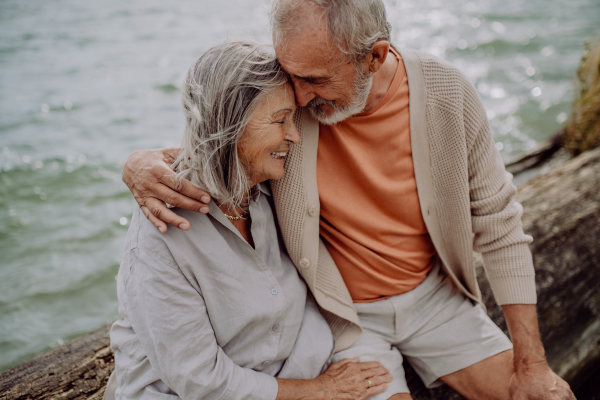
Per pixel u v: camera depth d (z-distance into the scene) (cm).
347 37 121
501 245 161
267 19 127
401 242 166
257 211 140
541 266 233
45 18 1692
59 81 1012
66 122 777
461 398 178
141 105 863
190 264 124
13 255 438
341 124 152
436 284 179
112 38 1428
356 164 153
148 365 135
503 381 163
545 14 1431
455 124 148
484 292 217
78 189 561
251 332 140
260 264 140
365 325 174
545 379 153
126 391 140
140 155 129
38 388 170
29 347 334
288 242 154
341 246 167
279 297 141
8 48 1297
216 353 131
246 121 120
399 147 154
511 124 685
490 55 1097
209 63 120
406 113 152
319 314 166
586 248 243
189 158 126
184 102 123
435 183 157
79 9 1853
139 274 124
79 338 196
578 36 1141
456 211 159
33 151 657
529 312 160
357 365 157
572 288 224
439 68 148
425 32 1382
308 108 148
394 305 169
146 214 123
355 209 158
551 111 712
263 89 119
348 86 132
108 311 372
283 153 136
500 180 160
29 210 516
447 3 1819
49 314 368
